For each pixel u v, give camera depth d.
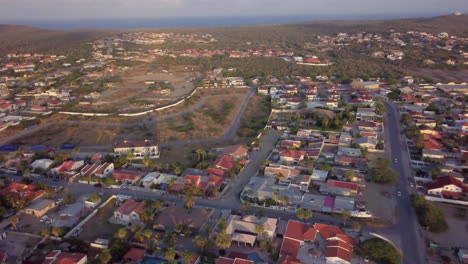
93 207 113.69
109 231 101.50
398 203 114.44
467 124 176.00
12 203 113.50
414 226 102.25
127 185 127.94
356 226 97.25
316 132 177.12
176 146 165.88
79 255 87.44
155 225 101.31
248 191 117.31
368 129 177.00
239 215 108.25
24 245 95.88
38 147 163.12
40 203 114.44
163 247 92.38
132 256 87.81
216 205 114.62
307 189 122.81
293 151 149.12
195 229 99.56
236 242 94.12
